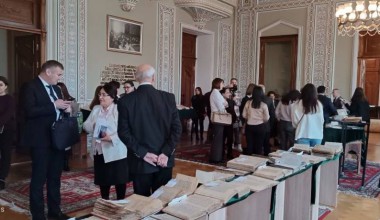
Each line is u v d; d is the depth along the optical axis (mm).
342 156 5281
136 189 2615
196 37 10797
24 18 6105
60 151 3246
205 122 10344
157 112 2574
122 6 7637
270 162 2900
